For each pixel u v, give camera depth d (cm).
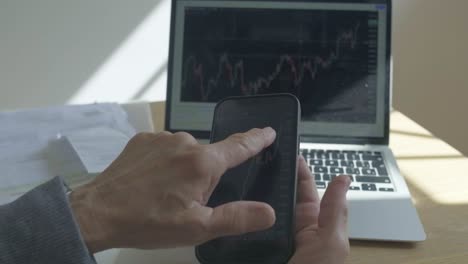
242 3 66
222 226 31
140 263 43
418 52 127
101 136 65
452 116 130
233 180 41
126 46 141
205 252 39
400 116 79
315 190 43
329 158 60
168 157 33
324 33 65
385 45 64
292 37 66
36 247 30
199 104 66
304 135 64
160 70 147
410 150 66
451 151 66
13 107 141
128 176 33
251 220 31
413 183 57
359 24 64
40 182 55
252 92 66
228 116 46
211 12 66
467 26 120
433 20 123
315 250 35
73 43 137
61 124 68
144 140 36
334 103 64
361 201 51
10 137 64
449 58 125
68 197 34
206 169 31
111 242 32
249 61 66
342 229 36
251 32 66
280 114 44
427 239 47
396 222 48
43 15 132
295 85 65
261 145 35
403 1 123
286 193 39
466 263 44
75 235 30
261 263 37
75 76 142
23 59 136
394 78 129
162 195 31
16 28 132
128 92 148
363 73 64
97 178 35
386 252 45
